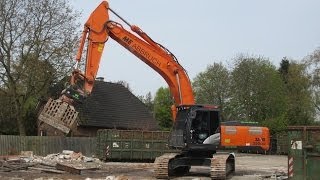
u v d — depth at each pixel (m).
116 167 27.52
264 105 65.56
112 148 33.88
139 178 20.84
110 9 23.92
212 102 71.06
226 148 21.30
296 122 63.28
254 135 21.39
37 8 40.28
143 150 34.09
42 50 40.53
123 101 50.34
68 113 22.78
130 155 33.97
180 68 23.88
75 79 23.05
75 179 19.98
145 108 52.22
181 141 21.64
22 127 41.25
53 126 22.89
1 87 40.91
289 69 70.00
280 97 65.19
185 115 21.89
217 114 21.84
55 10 40.62
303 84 64.62
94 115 45.41
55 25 40.66
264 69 66.69
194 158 21.88
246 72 67.06
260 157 46.66
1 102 42.06
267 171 26.48
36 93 41.19
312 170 15.63
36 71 40.31
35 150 36.62
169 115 74.44
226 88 70.50
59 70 40.72
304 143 15.77
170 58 23.95
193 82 73.81
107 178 19.52
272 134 55.88
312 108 64.00
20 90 41.06
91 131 44.69
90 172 23.83
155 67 23.83
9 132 45.41
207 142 21.45
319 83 63.56
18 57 40.41
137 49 23.88
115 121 46.84
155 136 34.25
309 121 63.91
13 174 22.09
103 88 49.69
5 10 39.50
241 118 67.06
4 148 35.81
